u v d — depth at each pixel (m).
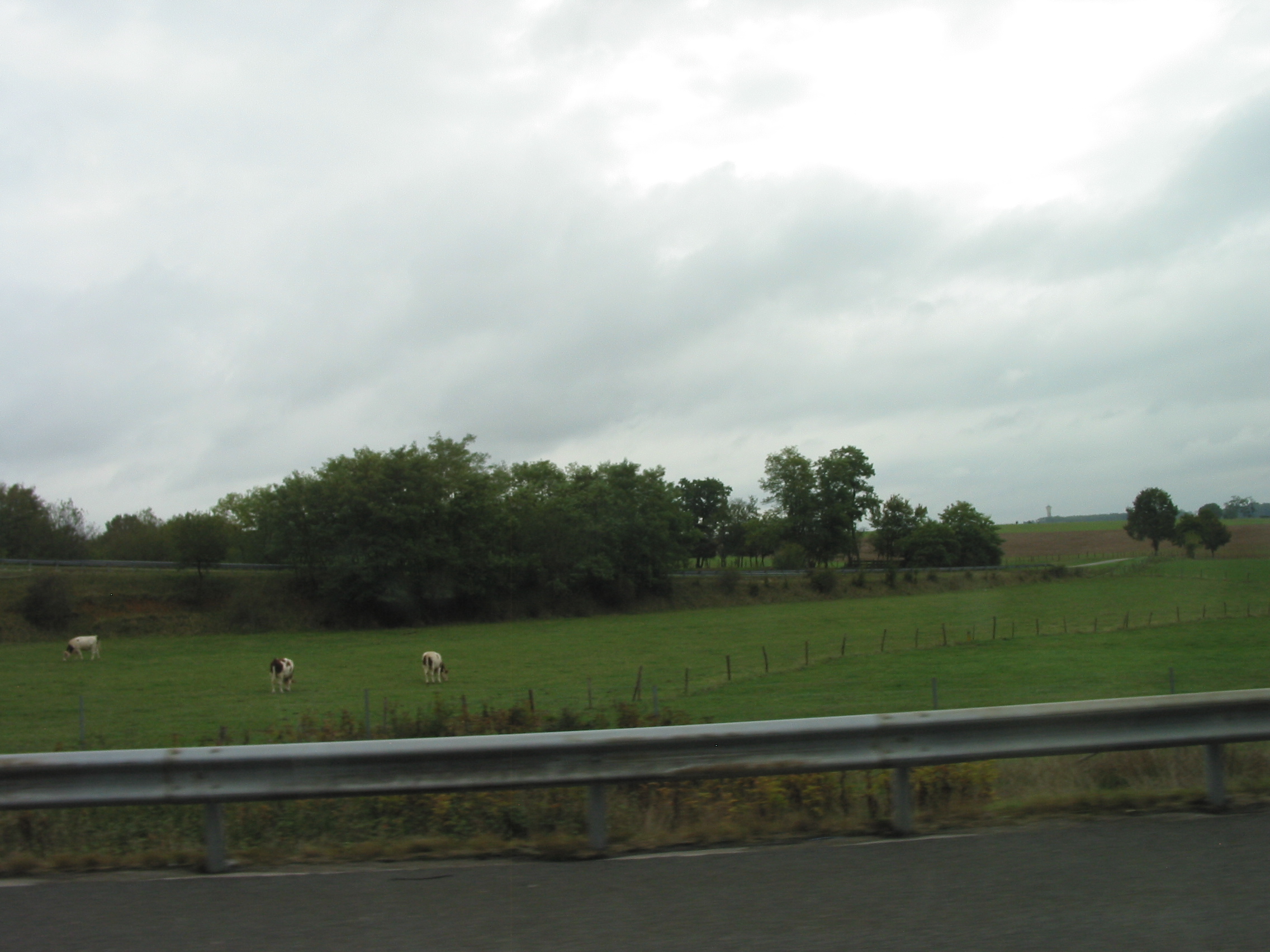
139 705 32.16
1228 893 4.86
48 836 6.51
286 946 4.38
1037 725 6.58
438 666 39.25
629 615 83.00
